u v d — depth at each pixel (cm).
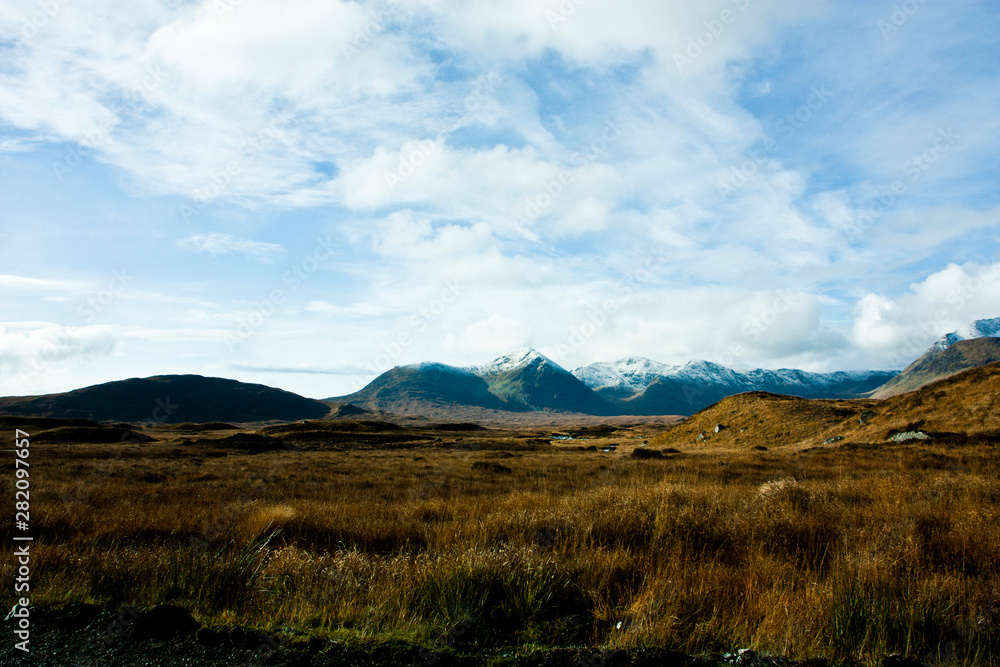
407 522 970
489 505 1222
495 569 544
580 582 567
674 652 394
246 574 577
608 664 380
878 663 389
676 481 1666
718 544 738
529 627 461
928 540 682
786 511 876
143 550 682
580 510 926
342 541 850
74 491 1535
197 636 405
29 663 360
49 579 548
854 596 462
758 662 380
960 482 1160
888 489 1115
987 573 585
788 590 522
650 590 498
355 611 480
